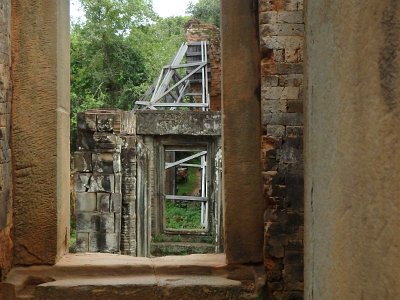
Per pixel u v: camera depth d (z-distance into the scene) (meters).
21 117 4.55
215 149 13.10
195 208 17.83
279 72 4.50
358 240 1.27
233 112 4.71
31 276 4.46
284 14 4.49
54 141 4.56
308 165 1.83
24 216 4.55
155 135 13.03
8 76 4.44
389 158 1.13
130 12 20.42
